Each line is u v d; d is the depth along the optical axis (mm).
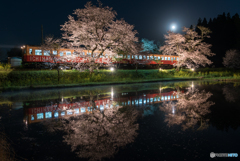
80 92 11844
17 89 13102
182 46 34625
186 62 34812
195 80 24094
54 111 6453
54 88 14289
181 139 3719
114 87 15086
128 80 20891
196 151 3152
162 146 3389
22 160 2893
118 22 20312
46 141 3719
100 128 4531
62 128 4559
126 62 29266
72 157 2996
